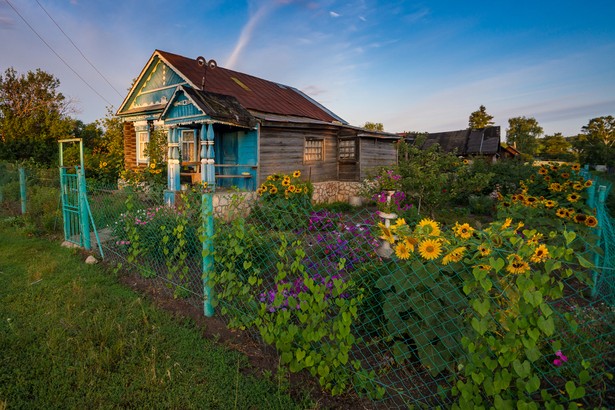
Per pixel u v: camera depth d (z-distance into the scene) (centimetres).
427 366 247
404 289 246
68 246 625
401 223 236
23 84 2823
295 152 1227
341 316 269
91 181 744
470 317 235
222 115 934
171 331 339
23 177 938
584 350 245
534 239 200
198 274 459
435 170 827
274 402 249
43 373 275
